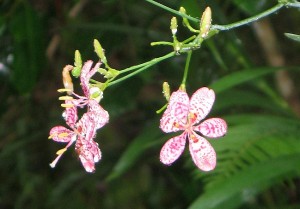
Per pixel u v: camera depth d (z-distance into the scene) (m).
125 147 0.78
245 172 0.49
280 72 0.81
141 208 0.82
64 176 0.82
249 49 0.88
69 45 0.71
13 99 0.82
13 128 0.84
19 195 0.84
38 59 0.63
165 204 0.83
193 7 0.45
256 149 0.53
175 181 0.73
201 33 0.39
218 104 0.58
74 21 0.74
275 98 0.66
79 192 0.79
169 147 0.39
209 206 0.48
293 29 0.91
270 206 0.72
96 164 0.77
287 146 0.53
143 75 0.69
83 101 0.39
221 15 0.51
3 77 0.70
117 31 0.66
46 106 0.83
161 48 0.70
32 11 0.62
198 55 0.68
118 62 0.80
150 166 0.83
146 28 0.67
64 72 0.39
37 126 0.82
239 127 0.55
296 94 0.85
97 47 0.39
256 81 0.66
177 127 0.39
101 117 0.38
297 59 0.92
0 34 0.62
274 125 0.56
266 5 0.50
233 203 0.48
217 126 0.39
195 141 0.39
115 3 0.67
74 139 0.39
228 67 0.67
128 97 0.68
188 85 0.70
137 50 0.73
